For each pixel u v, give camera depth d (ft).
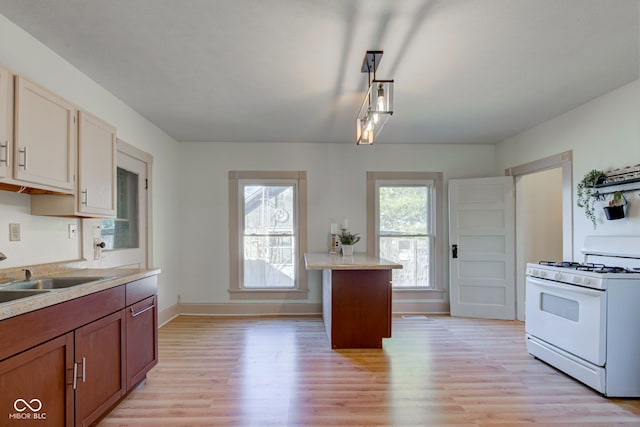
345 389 8.17
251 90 9.73
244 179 15.28
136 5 6.04
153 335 8.43
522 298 14.15
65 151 7.07
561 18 6.42
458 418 6.98
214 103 10.70
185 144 15.17
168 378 8.71
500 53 7.70
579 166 10.96
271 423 6.78
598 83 9.30
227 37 7.07
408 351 10.64
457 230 14.99
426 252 15.70
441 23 6.57
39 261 7.47
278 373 9.04
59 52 7.64
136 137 11.46
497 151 15.56
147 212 12.18
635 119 9.12
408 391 8.08
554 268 9.28
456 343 11.36
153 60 8.03
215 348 10.87
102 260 9.64
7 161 5.72
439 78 8.98
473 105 10.94
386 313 10.89
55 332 5.30
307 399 7.70
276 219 15.46
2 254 6.12
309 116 11.93
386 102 7.89
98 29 6.78
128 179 11.16
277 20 6.48
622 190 9.36
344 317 10.84
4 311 4.42
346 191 15.51
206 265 15.15
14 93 5.86
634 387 7.73
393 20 6.48
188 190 15.16
